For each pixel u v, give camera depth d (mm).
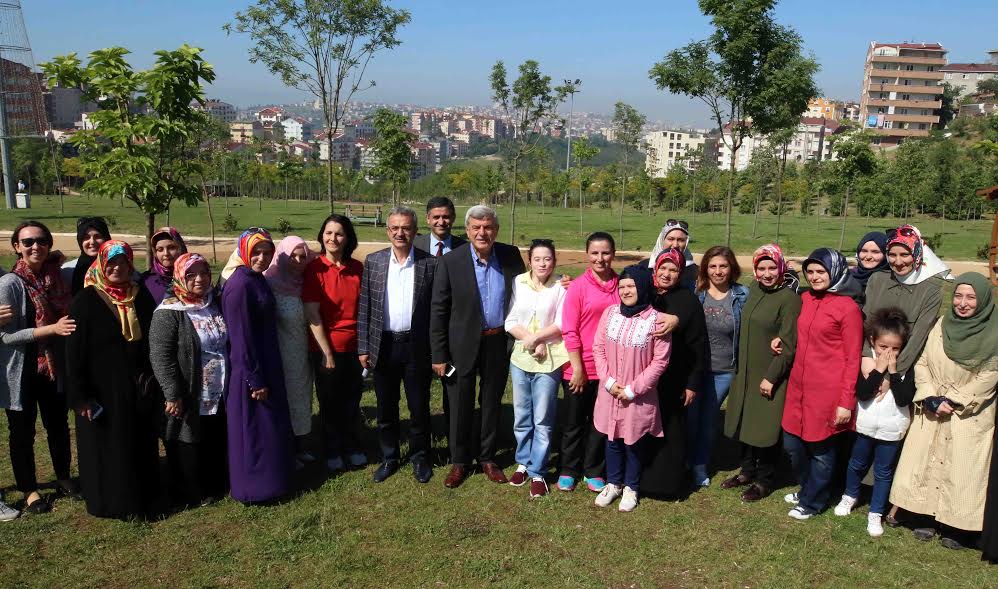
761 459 5047
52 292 4746
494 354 5125
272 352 4875
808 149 98938
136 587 3920
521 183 52344
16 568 4039
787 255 22156
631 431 4715
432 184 60219
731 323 5070
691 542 4453
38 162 46938
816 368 4574
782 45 15172
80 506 4793
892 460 4535
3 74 31969
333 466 5457
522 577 4047
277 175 50844
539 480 5109
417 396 5230
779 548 4379
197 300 4660
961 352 4195
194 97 7242
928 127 89000
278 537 4430
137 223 27531
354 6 14516
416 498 5000
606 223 33531
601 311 4930
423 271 5148
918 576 4102
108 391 4457
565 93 20266
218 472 4973
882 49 88562
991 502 4160
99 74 6992
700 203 49156
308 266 5293
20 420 4625
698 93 16094
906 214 42625
